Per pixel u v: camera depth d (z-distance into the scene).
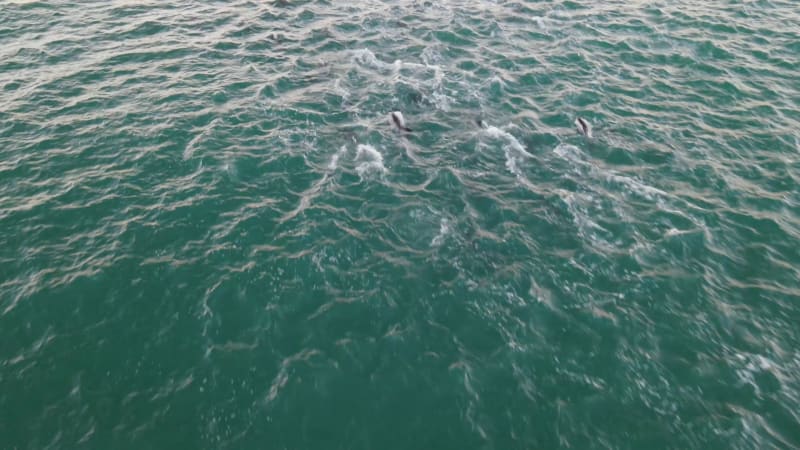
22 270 14.98
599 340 13.77
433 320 14.23
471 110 23.97
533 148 21.55
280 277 15.23
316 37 30.41
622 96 25.09
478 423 11.79
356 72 26.73
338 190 18.84
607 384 12.68
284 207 17.92
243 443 11.27
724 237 17.23
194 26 31.08
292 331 13.73
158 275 15.07
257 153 20.41
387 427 11.68
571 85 25.97
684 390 12.58
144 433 11.34
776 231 17.47
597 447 11.35
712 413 12.07
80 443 11.08
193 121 22.03
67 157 19.56
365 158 20.59
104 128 21.28
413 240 16.88
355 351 13.30
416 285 15.23
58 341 13.19
